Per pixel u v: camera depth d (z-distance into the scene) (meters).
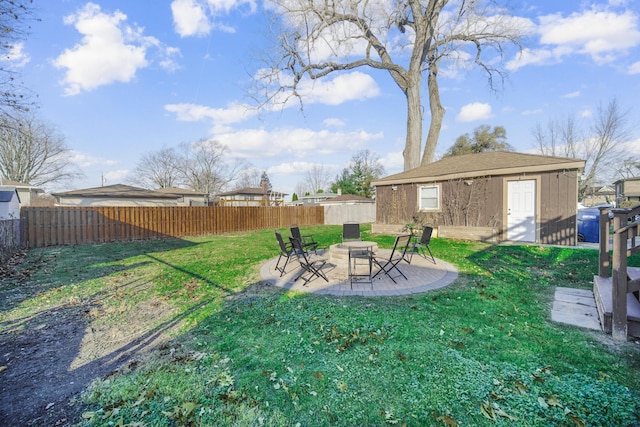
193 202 30.41
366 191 37.91
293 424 1.99
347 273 6.07
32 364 2.81
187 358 2.85
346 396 2.25
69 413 2.12
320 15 14.70
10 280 5.87
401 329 3.38
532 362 2.66
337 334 3.28
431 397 2.22
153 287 5.33
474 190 11.00
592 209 11.74
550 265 6.67
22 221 10.41
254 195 38.50
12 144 26.66
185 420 2.02
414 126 15.87
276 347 3.03
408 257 7.49
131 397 2.29
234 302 4.45
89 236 11.95
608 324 3.26
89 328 3.63
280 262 7.29
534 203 9.71
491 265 6.67
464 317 3.73
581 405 2.10
